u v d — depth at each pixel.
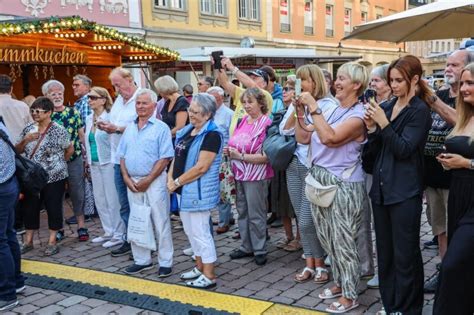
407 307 3.47
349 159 3.79
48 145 5.53
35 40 8.68
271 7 21.72
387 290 3.59
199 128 4.36
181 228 6.45
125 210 5.36
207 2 18.47
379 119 3.33
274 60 13.54
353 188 3.80
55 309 4.16
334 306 3.88
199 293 4.33
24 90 10.90
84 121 6.59
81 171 6.09
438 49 34.25
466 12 4.68
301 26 23.94
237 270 4.86
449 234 3.27
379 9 30.95
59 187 5.59
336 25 26.69
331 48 26.19
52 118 5.98
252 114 4.82
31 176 4.39
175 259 5.27
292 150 4.49
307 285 4.44
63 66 11.36
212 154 4.27
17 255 4.43
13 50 8.23
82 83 6.83
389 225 3.52
